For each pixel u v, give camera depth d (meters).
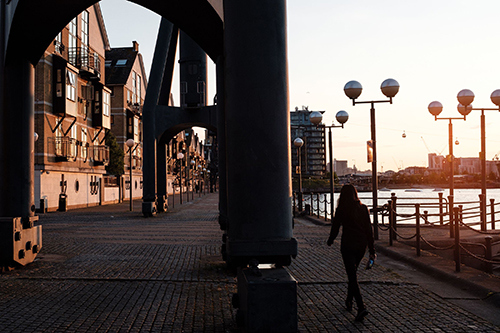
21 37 8.84
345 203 6.09
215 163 92.25
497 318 5.79
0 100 9.20
